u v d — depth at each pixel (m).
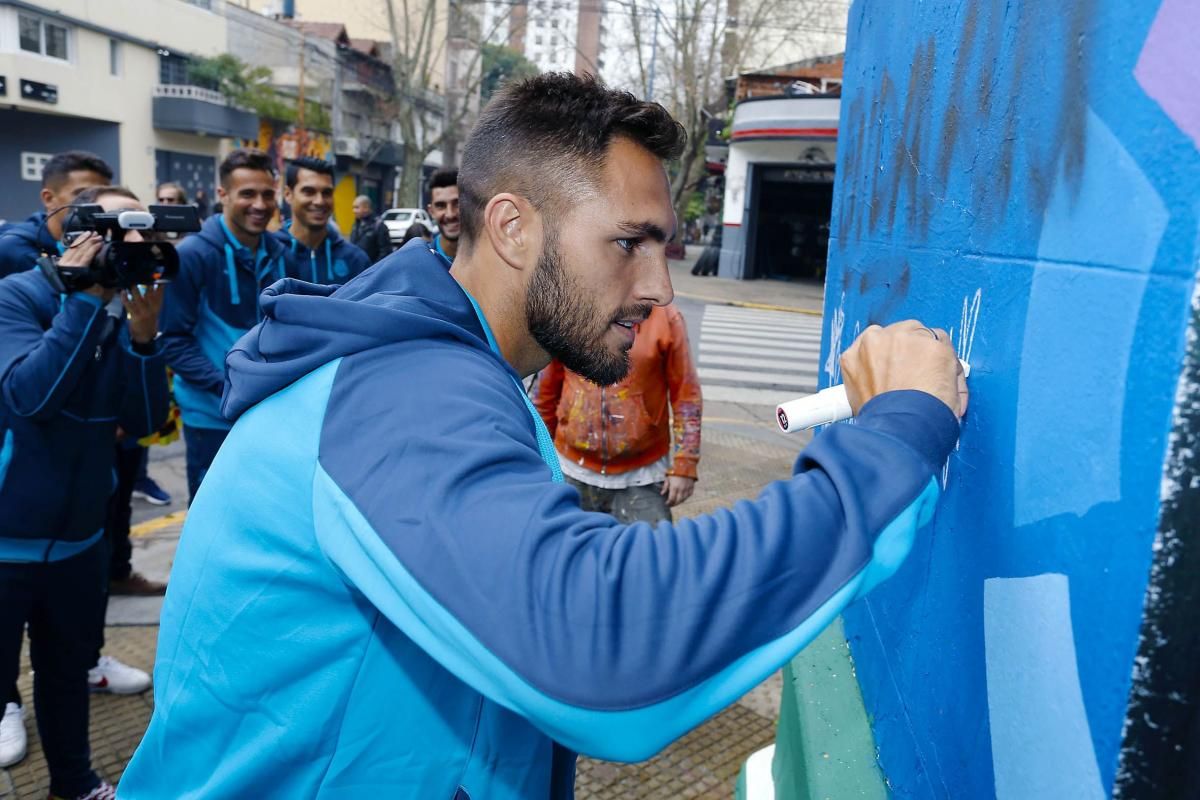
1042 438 0.81
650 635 0.69
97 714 2.91
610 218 0.91
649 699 0.69
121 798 1.06
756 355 11.63
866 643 1.60
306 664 0.88
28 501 2.11
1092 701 0.69
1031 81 0.88
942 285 1.17
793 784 1.75
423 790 0.90
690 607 0.69
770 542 0.71
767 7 27.67
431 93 43.66
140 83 26.62
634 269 0.94
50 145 25.16
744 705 3.07
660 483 3.28
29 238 2.99
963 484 1.05
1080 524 0.73
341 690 0.88
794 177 23.83
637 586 0.70
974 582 0.99
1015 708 0.86
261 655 0.89
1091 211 0.73
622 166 0.91
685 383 3.22
